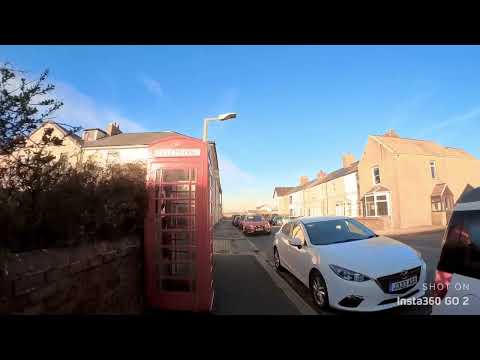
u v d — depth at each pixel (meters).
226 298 6.23
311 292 5.97
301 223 7.36
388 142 30.66
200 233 5.16
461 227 2.85
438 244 14.48
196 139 5.34
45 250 2.93
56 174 3.28
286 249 8.05
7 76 2.47
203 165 5.25
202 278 5.10
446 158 30.66
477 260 2.59
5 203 2.61
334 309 5.36
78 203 3.45
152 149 5.27
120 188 4.56
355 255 5.32
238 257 12.03
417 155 29.34
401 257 5.24
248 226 23.56
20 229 2.79
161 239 5.14
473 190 2.96
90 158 4.12
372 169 31.86
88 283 3.53
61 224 3.22
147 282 5.10
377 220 27.12
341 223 7.09
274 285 7.30
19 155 2.72
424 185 29.09
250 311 5.39
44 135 2.79
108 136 31.83
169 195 5.29
